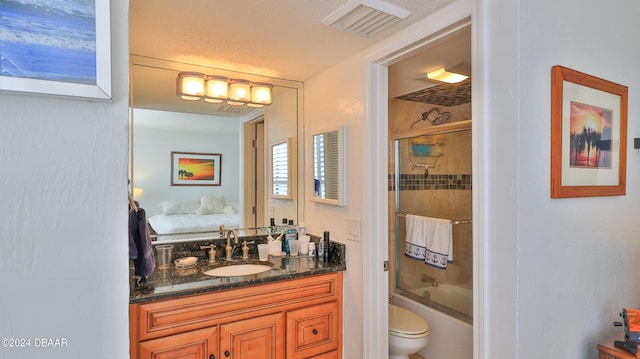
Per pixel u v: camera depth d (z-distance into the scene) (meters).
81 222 0.69
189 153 2.15
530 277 1.18
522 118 1.14
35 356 0.66
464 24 1.37
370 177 1.81
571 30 1.34
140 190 2.02
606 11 1.52
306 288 1.89
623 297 1.62
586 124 1.38
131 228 1.52
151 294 1.49
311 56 1.94
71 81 0.65
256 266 2.02
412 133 3.02
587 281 1.42
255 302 1.73
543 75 1.22
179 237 2.12
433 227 2.72
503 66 1.18
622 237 1.61
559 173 1.26
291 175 2.45
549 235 1.25
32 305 0.65
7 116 0.63
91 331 0.70
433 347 2.60
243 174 2.31
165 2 1.33
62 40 0.65
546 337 1.25
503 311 1.18
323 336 1.94
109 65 0.68
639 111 1.69
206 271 1.88
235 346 1.67
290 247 2.24
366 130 1.82
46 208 0.66
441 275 2.94
